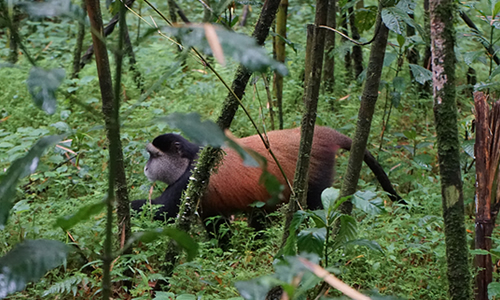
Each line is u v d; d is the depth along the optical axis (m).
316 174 4.98
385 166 5.96
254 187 4.94
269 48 8.72
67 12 1.56
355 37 7.34
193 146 5.30
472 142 4.45
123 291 3.79
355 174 3.98
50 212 4.74
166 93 7.80
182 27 1.37
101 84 3.29
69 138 5.26
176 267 3.67
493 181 3.09
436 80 2.61
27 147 5.54
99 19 3.19
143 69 8.30
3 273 1.50
